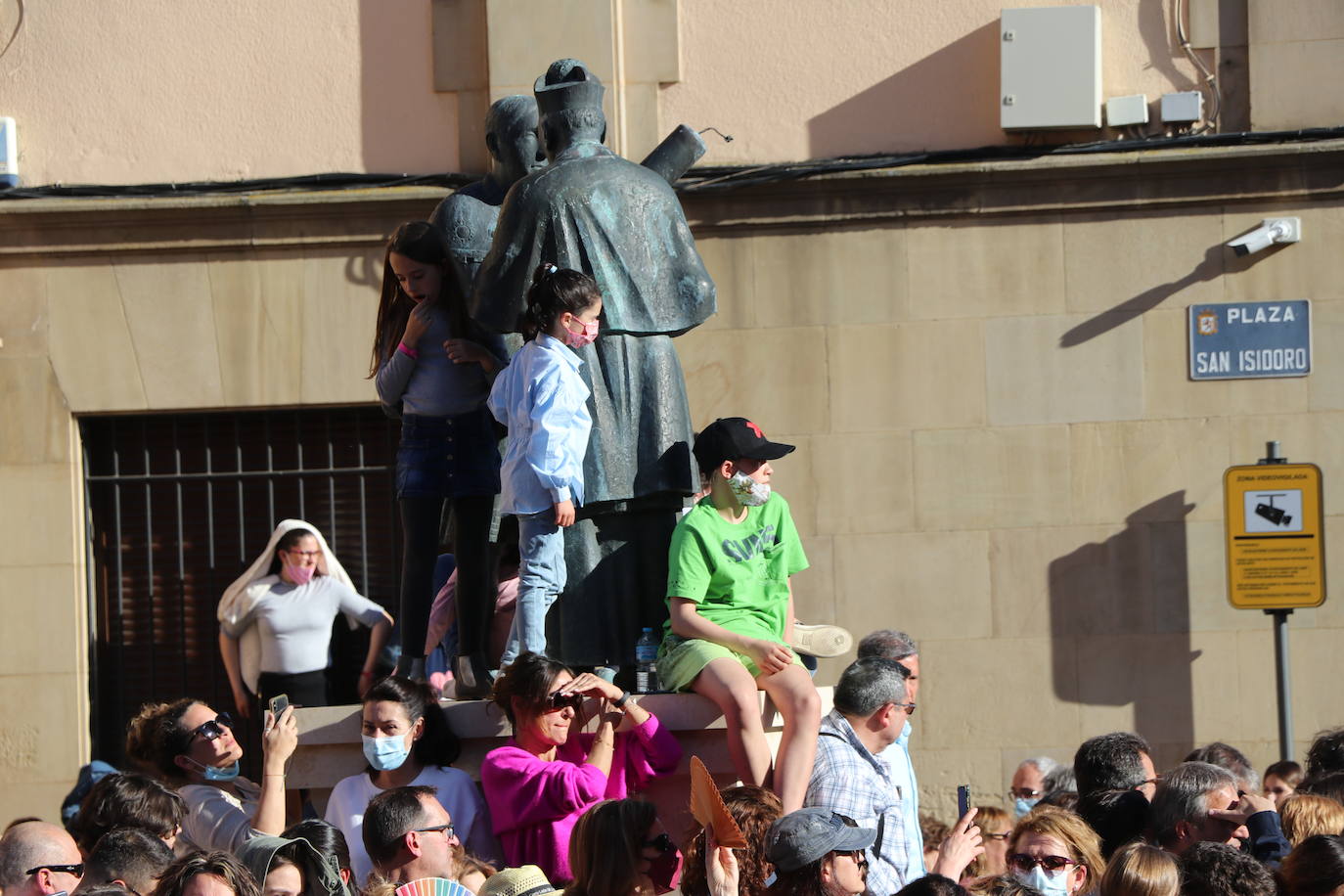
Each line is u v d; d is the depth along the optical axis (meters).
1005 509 37.75
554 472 21.20
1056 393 37.81
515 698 20.83
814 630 23.56
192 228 38.69
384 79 39.25
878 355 38.00
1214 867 18.09
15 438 38.78
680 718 21.61
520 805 20.45
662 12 38.69
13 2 39.47
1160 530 37.56
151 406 38.84
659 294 23.25
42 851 18.19
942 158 37.84
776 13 38.59
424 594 23.62
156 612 39.66
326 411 39.53
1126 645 37.50
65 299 38.88
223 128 39.38
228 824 22.06
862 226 38.06
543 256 22.97
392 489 39.41
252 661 35.16
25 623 38.66
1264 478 35.34
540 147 25.33
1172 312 37.69
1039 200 37.72
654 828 17.52
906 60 38.38
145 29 39.53
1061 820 20.08
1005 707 37.59
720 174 38.06
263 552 38.28
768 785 21.09
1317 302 37.44
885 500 37.88
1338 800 23.86
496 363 23.47
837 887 16.44
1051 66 37.34
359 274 38.75
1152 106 37.97
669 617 22.77
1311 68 37.59
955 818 37.47
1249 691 37.25
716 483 21.98
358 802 21.39
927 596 37.78
